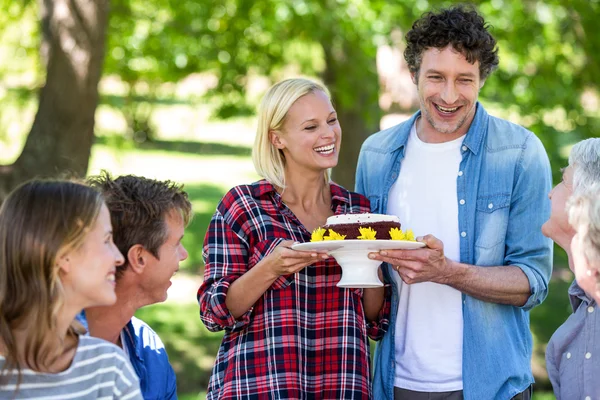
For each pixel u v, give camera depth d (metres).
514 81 10.03
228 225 3.92
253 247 3.88
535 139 4.09
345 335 3.82
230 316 3.77
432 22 4.00
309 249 3.51
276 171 3.98
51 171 7.84
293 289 3.81
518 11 9.94
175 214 3.28
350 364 3.80
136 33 11.09
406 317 4.10
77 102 7.90
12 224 2.66
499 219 4.04
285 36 10.57
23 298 2.63
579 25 9.95
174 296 12.60
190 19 10.78
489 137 4.13
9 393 2.61
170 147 26.45
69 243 2.65
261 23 10.41
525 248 4.03
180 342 10.64
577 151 3.29
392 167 4.23
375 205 4.27
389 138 4.30
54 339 2.67
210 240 3.94
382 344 4.14
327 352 3.81
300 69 11.05
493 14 9.81
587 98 10.74
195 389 9.63
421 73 4.04
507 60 10.12
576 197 2.98
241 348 3.82
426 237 3.63
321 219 4.04
